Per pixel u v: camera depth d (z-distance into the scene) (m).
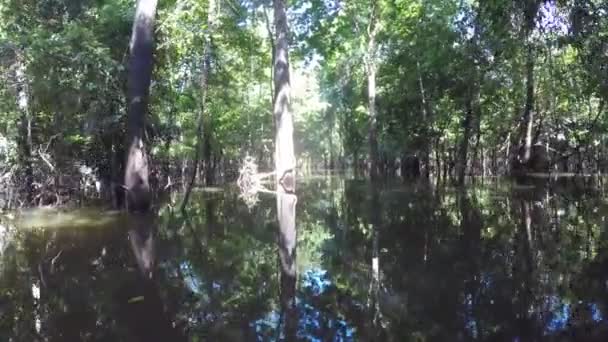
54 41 13.94
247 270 7.70
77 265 7.82
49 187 16.00
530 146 22.72
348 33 30.48
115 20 16.58
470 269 7.04
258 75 32.38
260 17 24.92
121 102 15.92
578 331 4.62
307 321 5.26
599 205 14.20
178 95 20.84
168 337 4.77
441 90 27.28
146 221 13.08
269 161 51.12
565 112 27.09
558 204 14.65
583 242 8.73
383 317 5.25
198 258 8.60
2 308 5.68
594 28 12.54
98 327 5.02
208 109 27.52
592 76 14.59
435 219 12.38
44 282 6.78
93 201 16.81
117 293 6.27
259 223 13.41
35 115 15.58
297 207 17.47
